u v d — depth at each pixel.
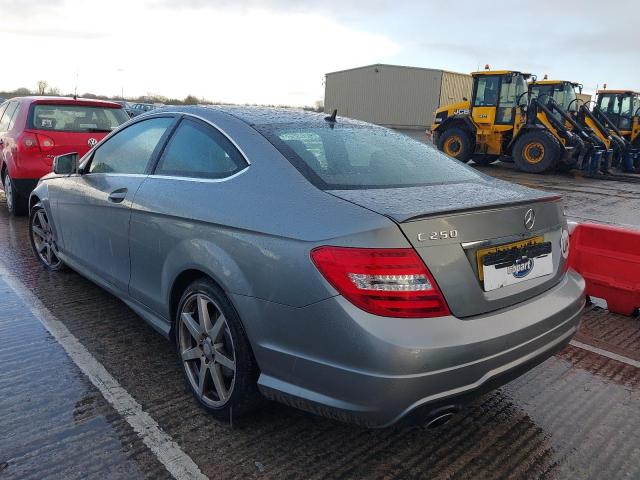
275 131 2.70
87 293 4.27
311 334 2.09
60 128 6.58
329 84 47.47
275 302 2.19
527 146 15.27
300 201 2.25
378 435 2.59
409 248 2.00
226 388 2.59
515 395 3.02
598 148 15.52
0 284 4.41
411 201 2.21
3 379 2.95
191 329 2.69
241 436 2.53
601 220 9.05
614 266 4.28
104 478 2.22
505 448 2.53
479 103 16.22
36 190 4.61
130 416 2.65
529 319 2.29
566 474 2.37
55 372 3.04
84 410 2.69
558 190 12.59
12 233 6.12
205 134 2.87
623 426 2.74
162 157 3.09
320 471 2.32
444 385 2.01
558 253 2.63
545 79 17.05
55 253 4.52
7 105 7.52
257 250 2.26
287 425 2.63
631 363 3.46
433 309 2.02
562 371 3.32
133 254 3.14
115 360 3.21
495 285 2.23
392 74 43.28
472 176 2.91
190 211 2.62
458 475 2.34
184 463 2.33
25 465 2.27
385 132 3.28
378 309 1.97
